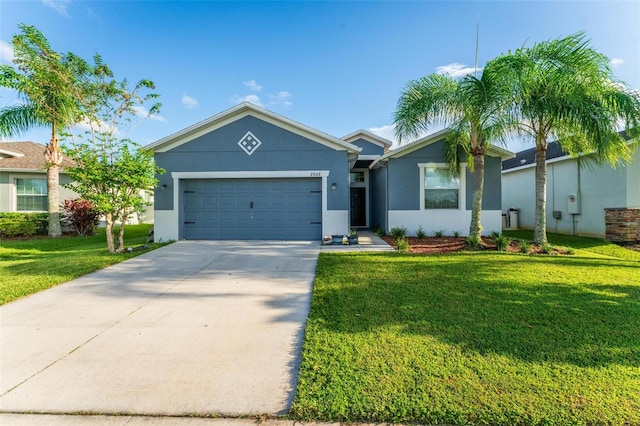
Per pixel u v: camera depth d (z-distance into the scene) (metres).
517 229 16.66
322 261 7.71
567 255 8.51
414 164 12.42
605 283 5.66
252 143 11.38
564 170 14.34
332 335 3.75
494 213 12.26
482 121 8.38
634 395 2.60
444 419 2.40
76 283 6.14
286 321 4.33
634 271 6.54
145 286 5.94
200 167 11.40
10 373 3.12
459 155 12.18
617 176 11.88
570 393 2.63
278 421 2.45
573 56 7.91
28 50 11.04
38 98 12.07
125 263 7.78
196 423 2.44
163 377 3.03
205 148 11.40
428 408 2.48
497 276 6.13
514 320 4.09
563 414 2.40
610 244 11.43
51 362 3.33
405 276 6.21
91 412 2.56
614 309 4.42
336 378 2.89
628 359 3.14
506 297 4.94
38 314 4.63
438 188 12.45
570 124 8.09
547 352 3.28
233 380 2.97
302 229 11.49
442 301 4.79
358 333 3.79
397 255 8.45
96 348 3.62
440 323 4.03
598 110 7.64
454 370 2.97
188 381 2.96
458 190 12.40
